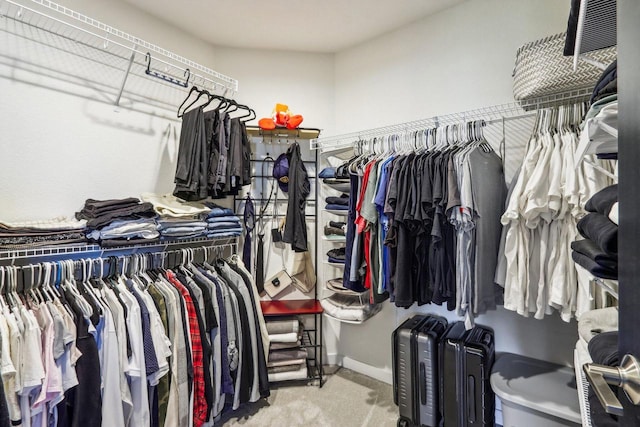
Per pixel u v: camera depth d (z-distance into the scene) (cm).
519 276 153
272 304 262
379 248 192
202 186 197
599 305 133
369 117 264
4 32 159
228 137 211
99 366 140
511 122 197
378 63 258
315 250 279
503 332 197
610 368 43
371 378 258
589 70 143
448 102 222
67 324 132
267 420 202
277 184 278
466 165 159
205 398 182
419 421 192
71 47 184
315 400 225
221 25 240
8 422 77
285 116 242
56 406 130
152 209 188
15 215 163
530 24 190
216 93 267
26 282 160
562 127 152
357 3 215
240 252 272
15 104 163
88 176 191
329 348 281
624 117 44
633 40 41
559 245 146
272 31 249
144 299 162
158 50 192
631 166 42
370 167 193
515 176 168
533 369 176
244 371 204
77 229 160
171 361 168
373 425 199
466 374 177
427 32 231
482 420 173
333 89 283
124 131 209
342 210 232
